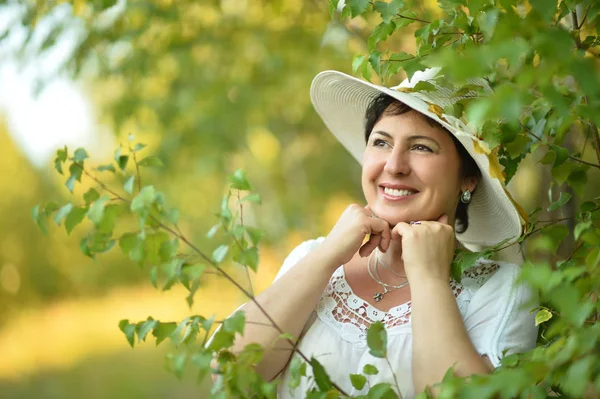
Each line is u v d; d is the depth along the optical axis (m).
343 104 2.69
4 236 18.69
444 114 2.09
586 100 1.81
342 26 4.03
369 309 2.19
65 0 4.20
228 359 1.74
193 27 5.56
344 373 2.09
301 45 6.12
